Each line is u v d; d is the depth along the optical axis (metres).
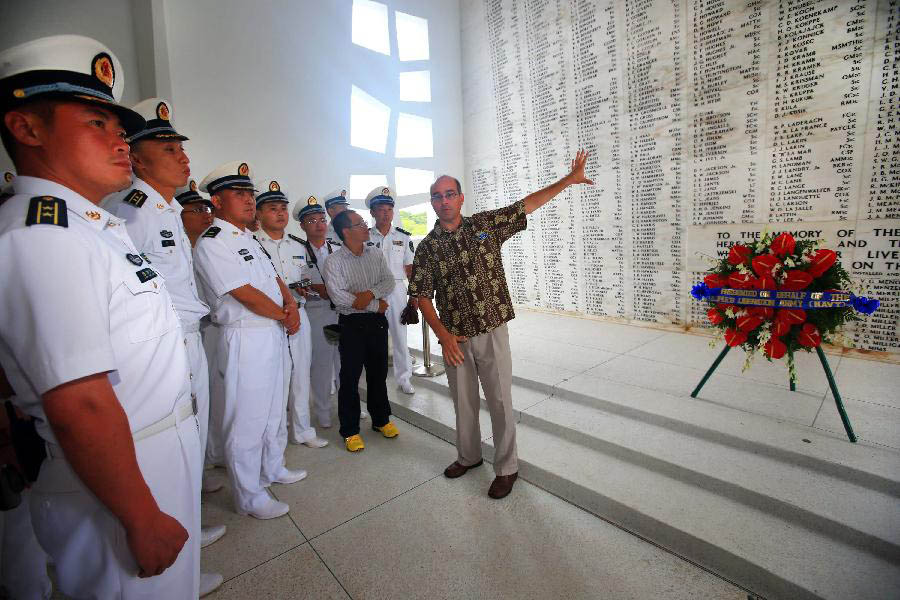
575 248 5.05
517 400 3.17
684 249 4.17
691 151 3.98
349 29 4.91
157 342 1.07
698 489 2.22
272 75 4.40
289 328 2.52
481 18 5.61
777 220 3.58
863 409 2.52
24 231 0.82
